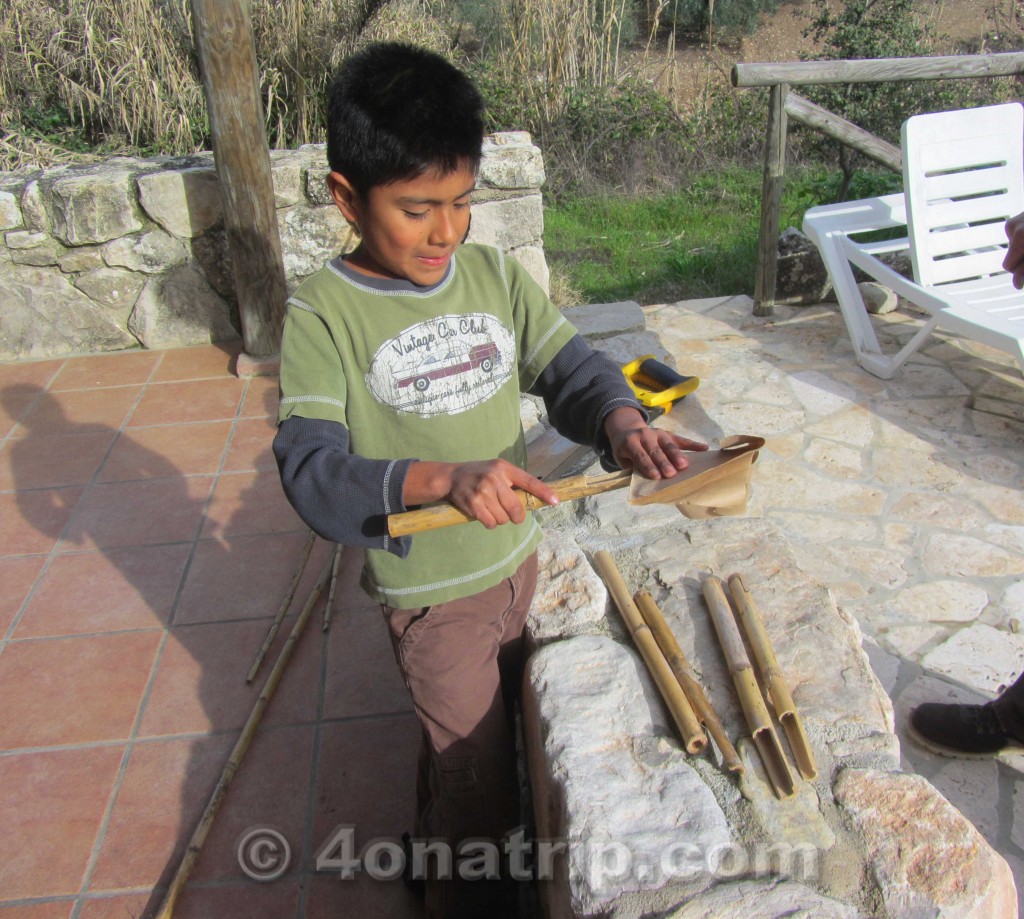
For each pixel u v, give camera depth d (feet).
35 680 8.67
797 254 15.25
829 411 12.46
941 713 7.61
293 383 4.44
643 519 7.18
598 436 4.91
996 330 11.21
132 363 14.75
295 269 14.56
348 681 8.46
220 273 14.83
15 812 7.38
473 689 5.09
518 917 6.12
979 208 12.76
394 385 4.66
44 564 10.25
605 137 24.30
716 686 5.47
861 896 4.29
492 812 5.40
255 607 9.45
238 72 12.41
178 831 7.20
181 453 12.25
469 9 30.04
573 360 5.12
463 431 4.85
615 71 26.50
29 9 20.01
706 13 43.01
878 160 14.42
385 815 7.23
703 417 12.43
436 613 5.04
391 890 6.68
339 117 4.05
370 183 4.05
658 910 4.20
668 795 4.71
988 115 12.43
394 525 4.01
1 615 9.52
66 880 6.85
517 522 4.03
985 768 7.48
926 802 4.67
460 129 4.01
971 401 12.53
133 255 14.51
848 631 5.85
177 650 8.95
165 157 15.26
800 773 4.81
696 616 5.98
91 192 13.97
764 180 14.44
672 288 17.35
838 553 9.90
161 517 10.96
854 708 5.25
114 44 19.56
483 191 14.11
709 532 6.91
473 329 4.83
